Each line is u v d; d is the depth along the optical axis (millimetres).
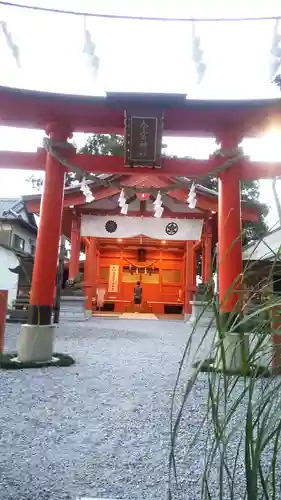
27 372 4973
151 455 2512
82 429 2975
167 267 21609
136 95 5477
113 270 21547
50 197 5828
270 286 1267
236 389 3256
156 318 16578
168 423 3135
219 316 1256
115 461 2412
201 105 5629
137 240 19781
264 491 1197
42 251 5727
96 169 6066
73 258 15195
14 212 20672
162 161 6070
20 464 2336
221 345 1240
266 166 5895
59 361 5484
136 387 4305
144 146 5805
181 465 2365
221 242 5738
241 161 5938
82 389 4176
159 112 5613
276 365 1226
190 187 6414
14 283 19469
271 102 5480
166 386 4367
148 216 15047
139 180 12117
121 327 11766
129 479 2168
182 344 8031
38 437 2789
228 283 5461
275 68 4500
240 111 5727
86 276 16344
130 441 2746
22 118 5859
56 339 8273
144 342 8227
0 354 5555
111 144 19078
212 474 2246
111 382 4527
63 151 5922
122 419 3223
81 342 7945
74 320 14008
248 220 11250
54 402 3672
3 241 19875
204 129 6055
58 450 2566
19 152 6078
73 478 2170
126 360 6000
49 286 5715
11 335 8953
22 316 12891
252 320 1240
